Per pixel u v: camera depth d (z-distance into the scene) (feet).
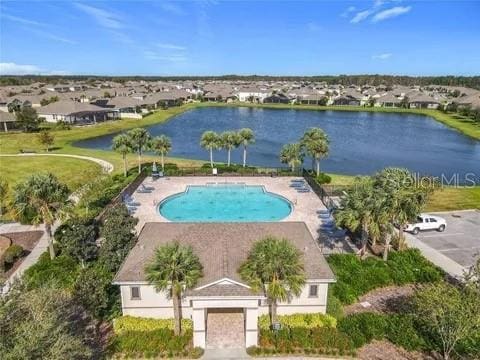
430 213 157.17
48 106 417.08
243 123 447.42
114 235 101.50
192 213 155.84
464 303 68.59
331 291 94.27
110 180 188.75
